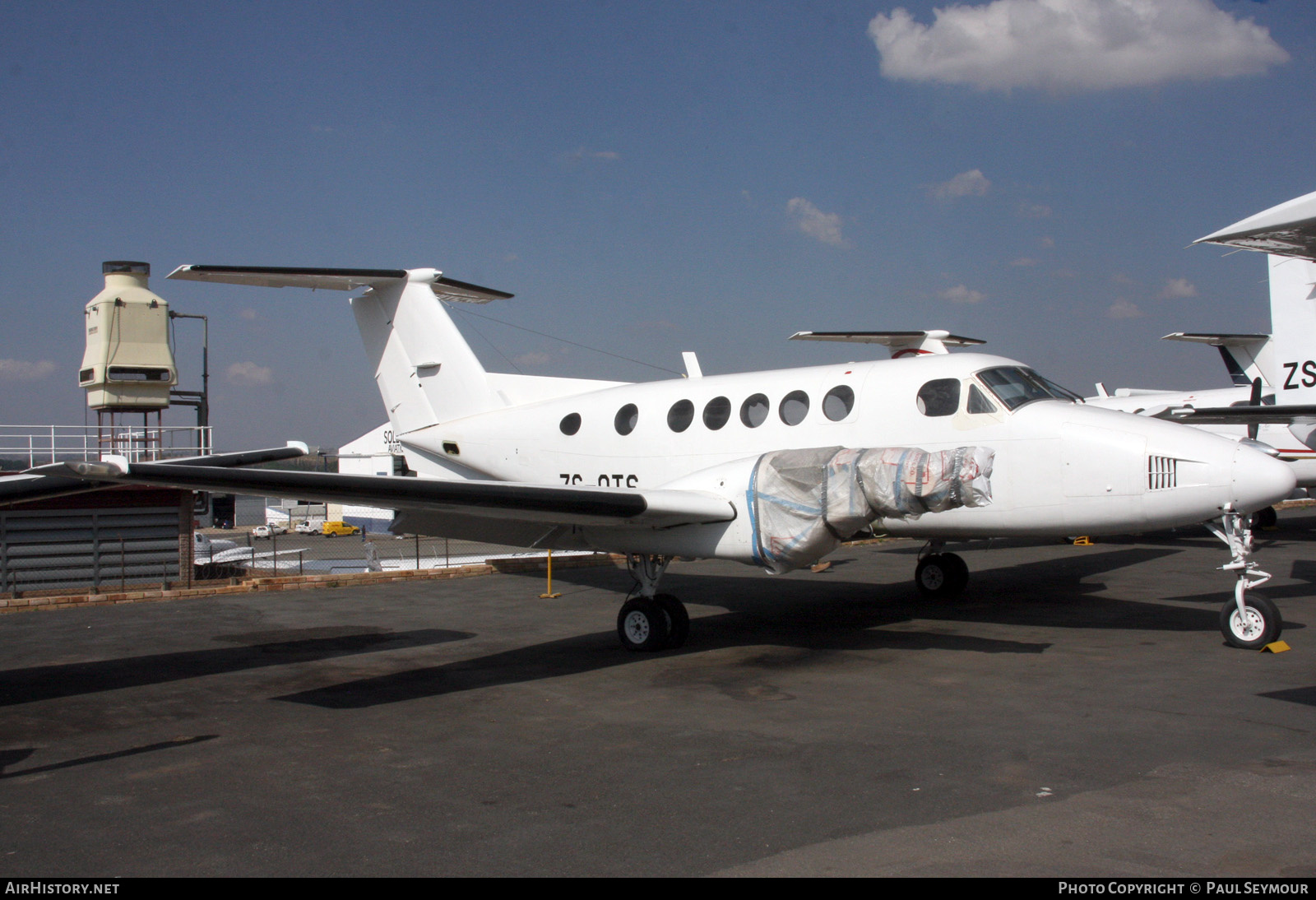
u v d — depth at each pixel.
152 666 8.53
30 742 6.04
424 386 13.24
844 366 10.15
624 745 5.69
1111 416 8.66
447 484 7.44
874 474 7.80
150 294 17.69
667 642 8.78
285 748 5.80
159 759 5.61
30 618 11.55
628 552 9.02
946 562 11.62
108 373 17.09
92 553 13.89
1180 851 3.80
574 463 11.73
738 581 14.10
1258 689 6.57
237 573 16.06
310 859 3.99
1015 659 7.88
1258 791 4.48
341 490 7.08
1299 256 8.91
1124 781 4.68
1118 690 6.63
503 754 5.56
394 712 6.68
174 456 15.66
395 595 13.23
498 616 11.20
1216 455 7.96
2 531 13.45
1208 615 9.84
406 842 4.16
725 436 10.47
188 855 4.06
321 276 12.29
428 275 13.05
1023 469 8.78
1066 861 3.74
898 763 5.10
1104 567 14.40
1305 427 17.77
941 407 9.21
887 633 9.33
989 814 4.28
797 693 6.93
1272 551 16.17
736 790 4.75
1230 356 24.92
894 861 3.79
